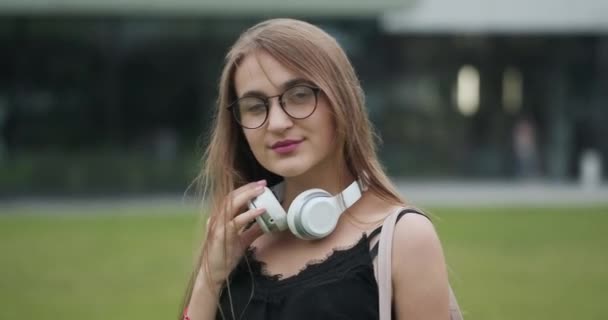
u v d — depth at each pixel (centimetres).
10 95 2098
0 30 2008
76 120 2141
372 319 175
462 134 2452
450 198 1842
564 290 809
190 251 1068
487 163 2464
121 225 1357
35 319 691
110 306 743
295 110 186
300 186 203
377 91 2366
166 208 1672
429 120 2433
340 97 186
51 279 883
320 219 185
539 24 2281
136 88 2172
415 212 183
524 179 2423
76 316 701
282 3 1942
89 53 2122
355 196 192
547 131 2458
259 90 188
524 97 2455
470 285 834
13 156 2086
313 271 183
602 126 2403
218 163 206
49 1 1888
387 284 176
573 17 2283
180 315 214
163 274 908
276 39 187
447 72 2427
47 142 2122
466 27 2278
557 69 2433
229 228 195
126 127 2173
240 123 195
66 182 2078
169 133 2194
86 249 1094
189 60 2178
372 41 2284
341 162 196
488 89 2448
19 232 1276
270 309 185
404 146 2431
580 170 2439
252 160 213
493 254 1033
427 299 177
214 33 2078
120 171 2109
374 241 182
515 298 767
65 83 2127
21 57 2089
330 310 175
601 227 1302
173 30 2069
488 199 1812
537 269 929
